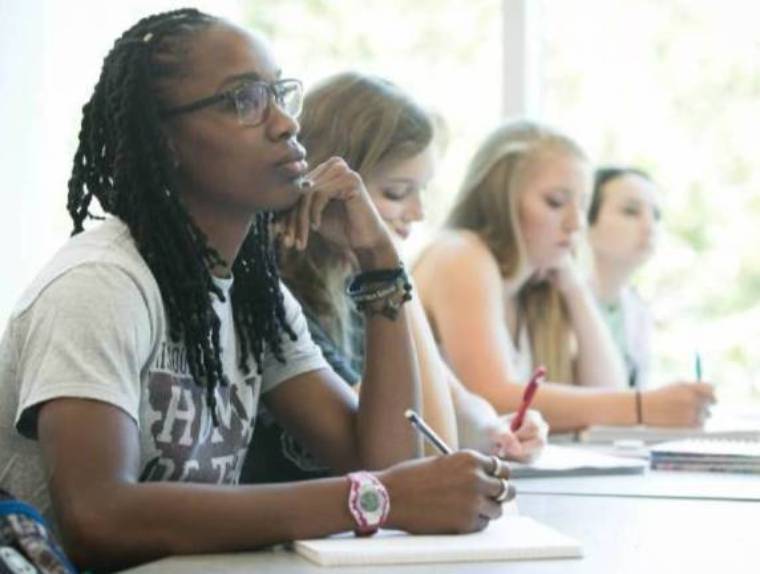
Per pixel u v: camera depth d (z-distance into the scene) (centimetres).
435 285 411
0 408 207
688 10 511
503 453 304
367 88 321
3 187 451
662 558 187
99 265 204
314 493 192
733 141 508
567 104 521
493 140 436
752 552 192
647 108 515
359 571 176
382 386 254
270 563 181
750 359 506
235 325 237
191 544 187
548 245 430
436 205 457
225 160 217
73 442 189
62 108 462
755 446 312
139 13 468
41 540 168
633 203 482
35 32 455
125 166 215
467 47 510
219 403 227
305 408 255
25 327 204
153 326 209
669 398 396
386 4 515
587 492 263
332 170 261
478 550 183
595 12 516
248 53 219
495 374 402
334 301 295
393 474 198
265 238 241
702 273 507
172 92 217
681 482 280
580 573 175
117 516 186
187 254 216
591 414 396
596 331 441
